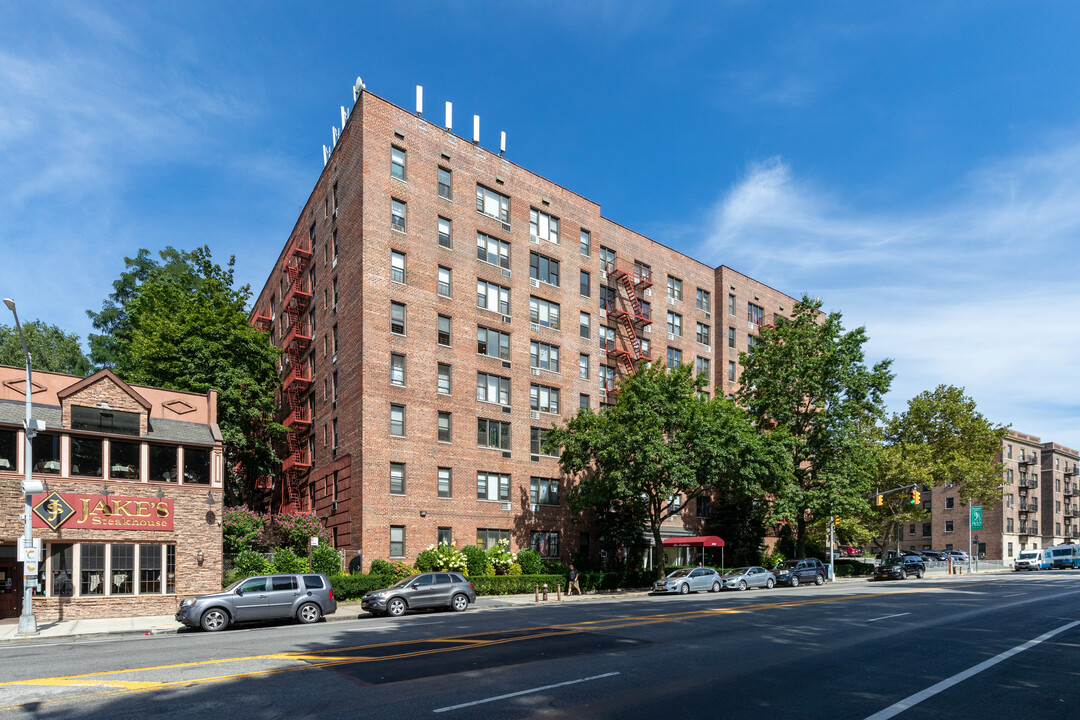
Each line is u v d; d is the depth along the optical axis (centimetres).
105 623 2416
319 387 4362
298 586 2306
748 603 2753
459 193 4228
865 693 1114
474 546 3741
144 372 4234
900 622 2080
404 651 1503
